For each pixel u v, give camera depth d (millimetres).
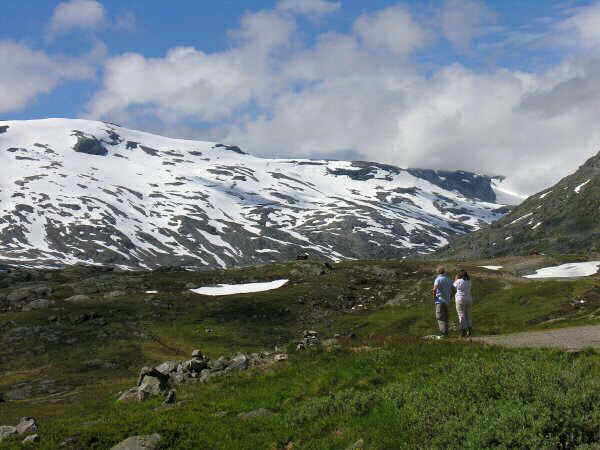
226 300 123562
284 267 153000
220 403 24203
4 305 125938
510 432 13453
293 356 29344
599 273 113750
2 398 70562
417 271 139625
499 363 18094
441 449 14281
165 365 33906
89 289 137750
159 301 123375
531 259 135875
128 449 19359
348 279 136250
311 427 18641
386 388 19375
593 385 14586
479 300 99562
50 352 95438
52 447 20625
